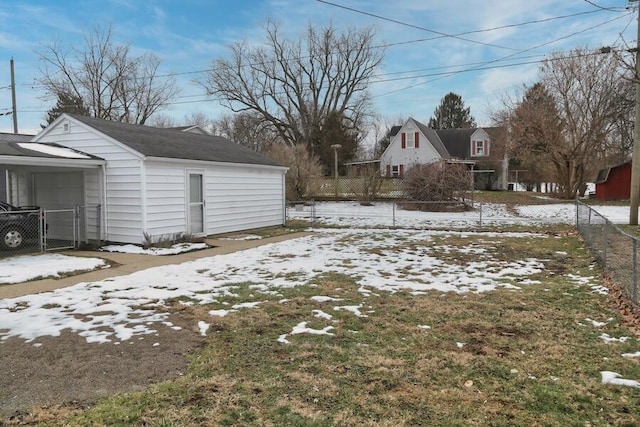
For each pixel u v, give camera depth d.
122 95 38.50
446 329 4.77
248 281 7.18
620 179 25.42
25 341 4.45
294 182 24.42
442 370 3.72
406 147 38.50
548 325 4.88
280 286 6.80
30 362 3.93
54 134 12.31
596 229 9.20
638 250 5.75
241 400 3.19
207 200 12.91
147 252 10.19
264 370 3.73
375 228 15.42
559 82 26.02
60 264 8.48
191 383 3.47
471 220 17.47
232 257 9.59
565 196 27.36
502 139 33.41
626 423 2.89
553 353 4.07
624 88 24.48
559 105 26.34
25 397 3.27
